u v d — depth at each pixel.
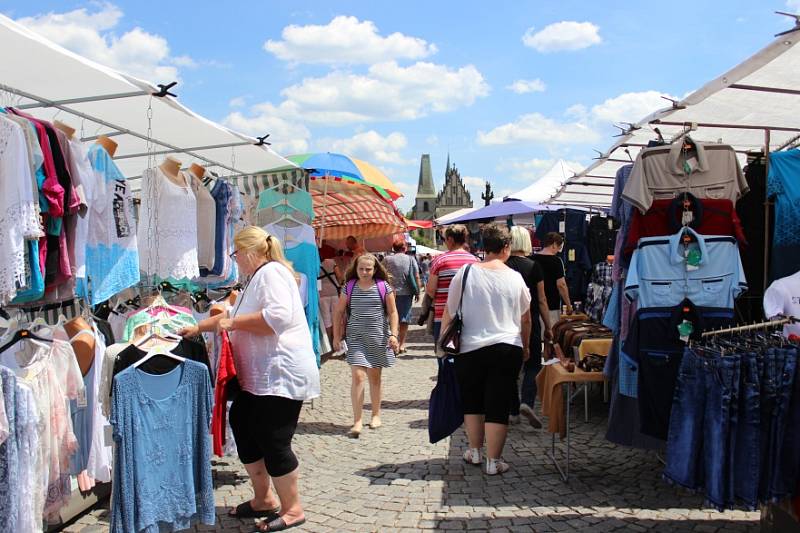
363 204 11.70
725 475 3.29
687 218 3.77
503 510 4.10
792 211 3.96
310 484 4.68
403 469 4.97
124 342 3.43
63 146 3.47
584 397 6.67
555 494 4.35
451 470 4.92
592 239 9.95
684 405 3.47
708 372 3.35
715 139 6.01
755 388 3.23
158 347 3.43
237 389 3.80
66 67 3.84
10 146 3.07
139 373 3.33
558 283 6.89
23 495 2.96
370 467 5.04
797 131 4.68
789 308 3.45
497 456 4.77
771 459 3.24
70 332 3.78
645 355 3.81
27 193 3.09
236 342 3.81
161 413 3.40
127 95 4.47
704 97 3.78
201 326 3.65
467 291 4.72
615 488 4.44
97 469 3.85
